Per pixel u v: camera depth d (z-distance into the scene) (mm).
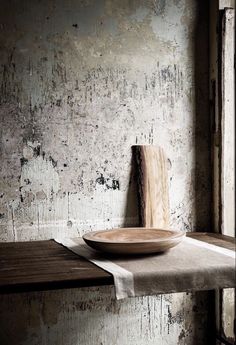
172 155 2777
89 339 2623
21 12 2523
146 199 2660
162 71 2748
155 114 2738
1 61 2494
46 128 2566
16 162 2525
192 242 2428
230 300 2742
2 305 2480
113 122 2668
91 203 2643
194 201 2824
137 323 2701
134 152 2697
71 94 2600
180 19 2783
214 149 2799
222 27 2709
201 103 2828
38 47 2551
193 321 2809
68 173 2604
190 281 1869
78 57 2607
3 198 2512
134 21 2697
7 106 2506
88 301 2615
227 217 2752
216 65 2754
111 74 2658
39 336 2543
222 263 1962
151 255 2127
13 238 2533
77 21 2607
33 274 1840
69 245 2393
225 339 2730
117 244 2027
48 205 2580
